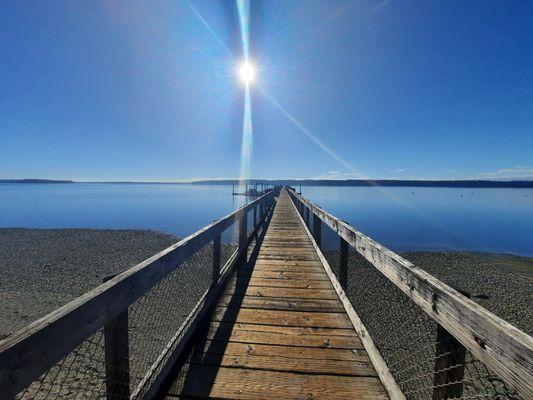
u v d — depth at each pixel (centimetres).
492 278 1103
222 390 195
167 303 550
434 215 4003
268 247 621
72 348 102
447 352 129
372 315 403
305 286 390
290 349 243
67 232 1898
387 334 354
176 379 204
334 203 5575
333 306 328
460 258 1434
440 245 1955
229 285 392
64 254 1292
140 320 480
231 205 4891
